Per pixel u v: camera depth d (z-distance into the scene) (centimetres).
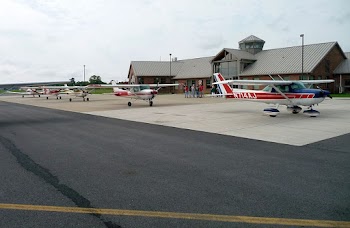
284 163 667
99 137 1045
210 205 436
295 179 551
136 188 514
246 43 4725
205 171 612
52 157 752
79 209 427
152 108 2309
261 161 688
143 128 1259
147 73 5612
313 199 454
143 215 404
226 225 372
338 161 679
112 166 660
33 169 642
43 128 1300
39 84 2308
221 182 540
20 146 901
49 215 407
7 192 500
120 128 1266
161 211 417
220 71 4719
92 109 2319
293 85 1600
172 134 1093
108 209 426
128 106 2577
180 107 2355
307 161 682
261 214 403
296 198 459
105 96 5091
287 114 1708
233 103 2739
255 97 1738
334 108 2023
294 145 869
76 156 760
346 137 986
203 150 816
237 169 623
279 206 429
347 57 4309
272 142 918
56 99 4331
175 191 496
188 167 645
